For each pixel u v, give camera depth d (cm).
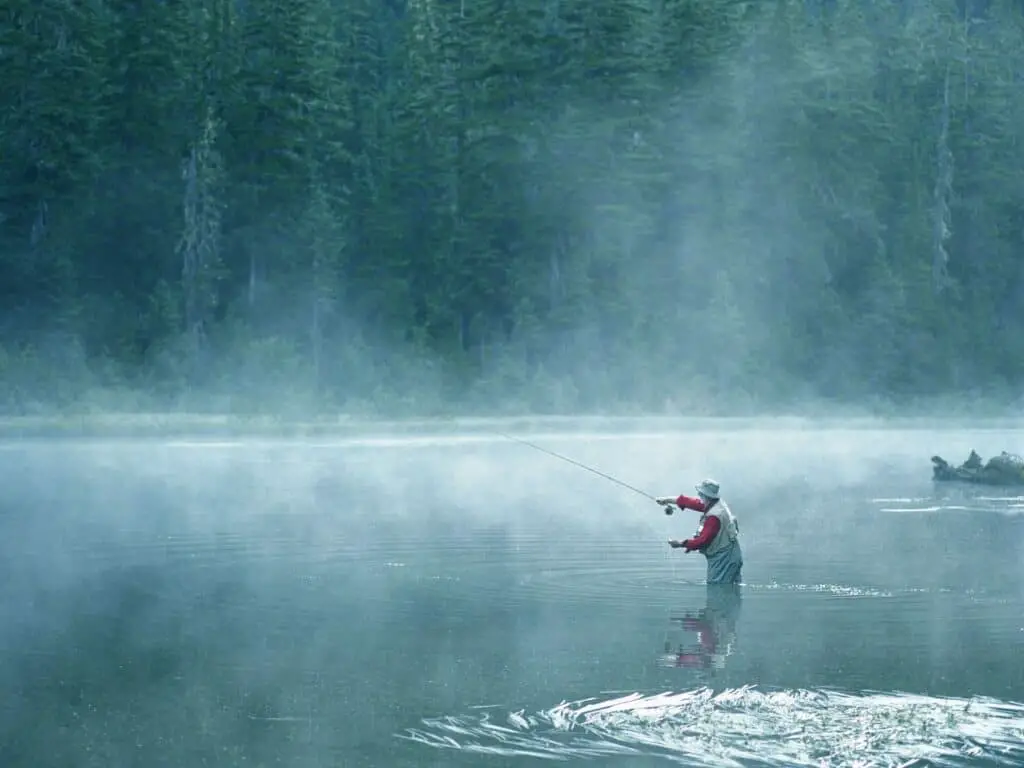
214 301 6600
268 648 1008
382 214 7569
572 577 1370
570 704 838
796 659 966
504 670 930
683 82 7769
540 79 7494
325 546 1606
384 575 1375
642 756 729
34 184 6556
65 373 5372
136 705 847
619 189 7319
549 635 1058
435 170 7700
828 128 8100
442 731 783
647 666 942
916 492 2473
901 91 8994
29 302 6444
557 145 7362
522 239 7400
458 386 6316
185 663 958
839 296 8025
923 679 895
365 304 7369
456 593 1254
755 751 733
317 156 7562
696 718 800
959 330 8175
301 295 6925
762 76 7944
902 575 1386
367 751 745
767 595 1253
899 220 8569
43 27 6675
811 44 8300
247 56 7269
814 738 754
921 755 723
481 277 7362
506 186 7431
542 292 7281
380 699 855
